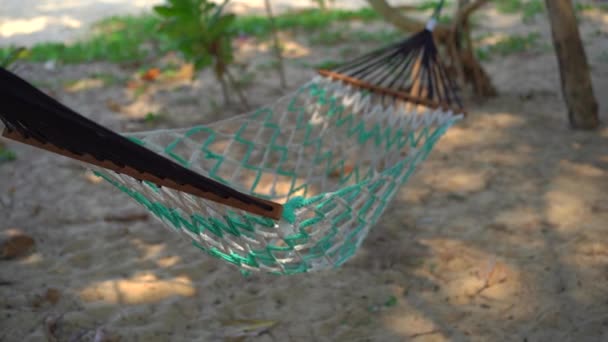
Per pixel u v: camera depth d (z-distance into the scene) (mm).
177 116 5750
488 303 3047
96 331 2887
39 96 1622
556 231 3617
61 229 3855
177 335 2908
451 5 9547
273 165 4648
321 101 3576
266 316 3031
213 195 1945
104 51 7820
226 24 5496
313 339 2863
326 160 4660
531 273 3248
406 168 2754
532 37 7527
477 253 3449
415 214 3900
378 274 3314
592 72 6297
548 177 4277
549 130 5055
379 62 3727
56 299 3145
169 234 3783
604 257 3346
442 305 3049
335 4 10578
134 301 3141
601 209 3812
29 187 4434
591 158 4516
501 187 4184
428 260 3410
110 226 3879
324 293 3178
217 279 3312
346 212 2445
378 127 3590
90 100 6215
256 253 2400
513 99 5793
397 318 2973
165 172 1843
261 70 7039
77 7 10867
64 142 1706
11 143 5191
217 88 6477
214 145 5066
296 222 2209
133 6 10930
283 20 9031
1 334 2916
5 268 3434
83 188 4414
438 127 3227
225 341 2861
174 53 7719
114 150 1751
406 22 5586
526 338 2799
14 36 9086
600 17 8320
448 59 5840
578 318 2904
